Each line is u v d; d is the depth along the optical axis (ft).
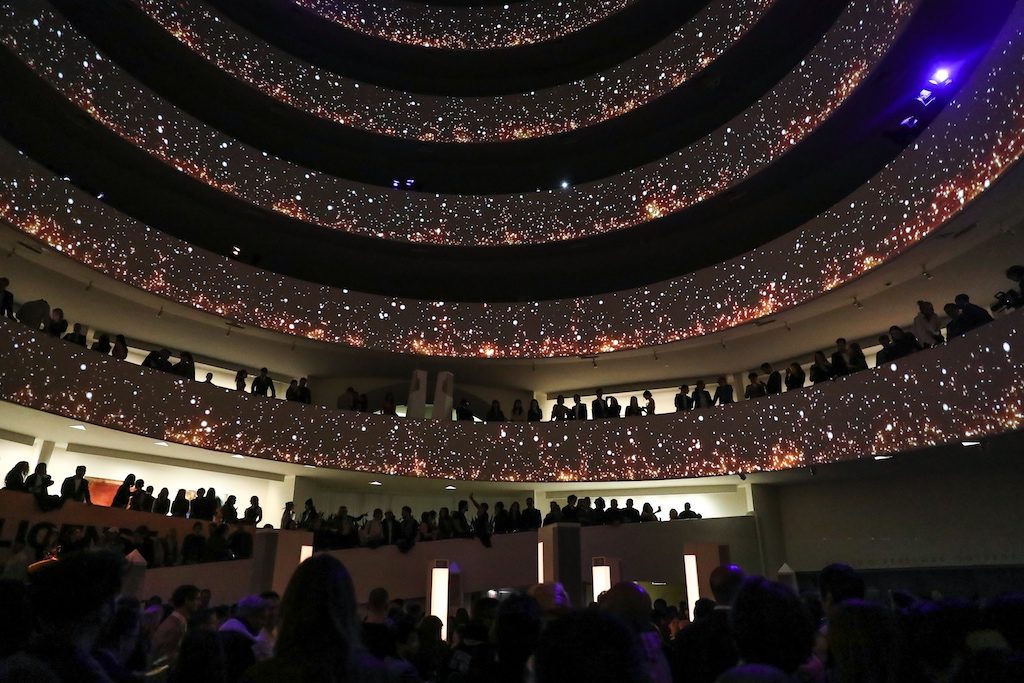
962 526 55.77
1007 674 9.02
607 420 64.54
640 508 71.36
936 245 46.57
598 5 76.48
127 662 15.44
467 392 77.41
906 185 46.39
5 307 46.42
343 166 76.13
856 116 54.24
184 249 59.36
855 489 62.28
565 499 73.82
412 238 69.72
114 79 55.83
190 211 64.59
